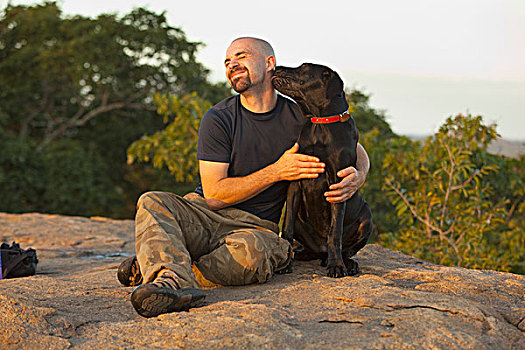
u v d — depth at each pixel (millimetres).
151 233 2635
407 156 6793
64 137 20062
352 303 2525
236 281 2924
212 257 2912
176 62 19375
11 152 15258
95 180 18094
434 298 2514
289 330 2166
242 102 3256
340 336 2131
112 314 2535
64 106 19891
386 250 4445
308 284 2881
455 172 6359
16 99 18484
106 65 17891
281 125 3234
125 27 18906
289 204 3205
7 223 6895
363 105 13336
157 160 8641
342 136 3051
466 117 6582
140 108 20312
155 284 2348
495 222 6500
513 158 7219
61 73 18594
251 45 3146
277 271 3203
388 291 2639
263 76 3158
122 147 20578
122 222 7598
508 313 2504
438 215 6551
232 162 3188
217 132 3158
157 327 2238
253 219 3164
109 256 5336
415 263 3953
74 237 6301
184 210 2961
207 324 2207
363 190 7852
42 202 16578
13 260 3750
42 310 2445
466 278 3129
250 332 2113
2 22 18984
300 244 3494
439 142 6641
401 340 2080
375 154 7711
